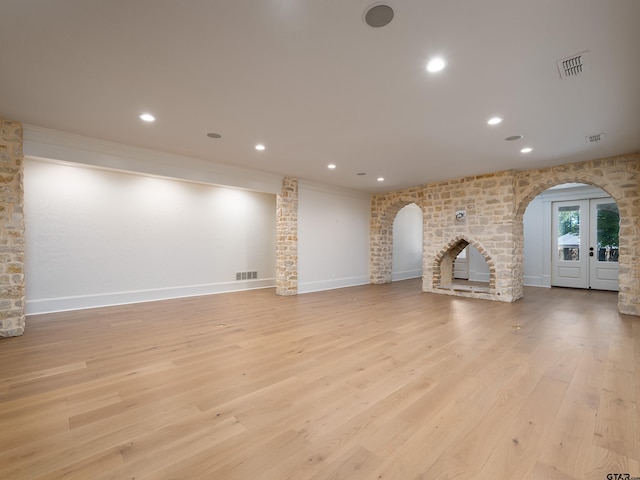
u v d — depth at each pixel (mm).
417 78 2594
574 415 1940
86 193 5027
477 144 4246
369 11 1837
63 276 4824
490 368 2668
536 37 2053
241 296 6273
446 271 7211
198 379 2453
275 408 2029
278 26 1976
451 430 1792
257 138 4113
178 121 3559
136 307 5129
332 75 2564
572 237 7340
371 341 3402
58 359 2846
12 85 2736
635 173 4570
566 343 3320
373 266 8469
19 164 3592
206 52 2260
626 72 2445
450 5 1782
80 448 1623
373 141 4172
